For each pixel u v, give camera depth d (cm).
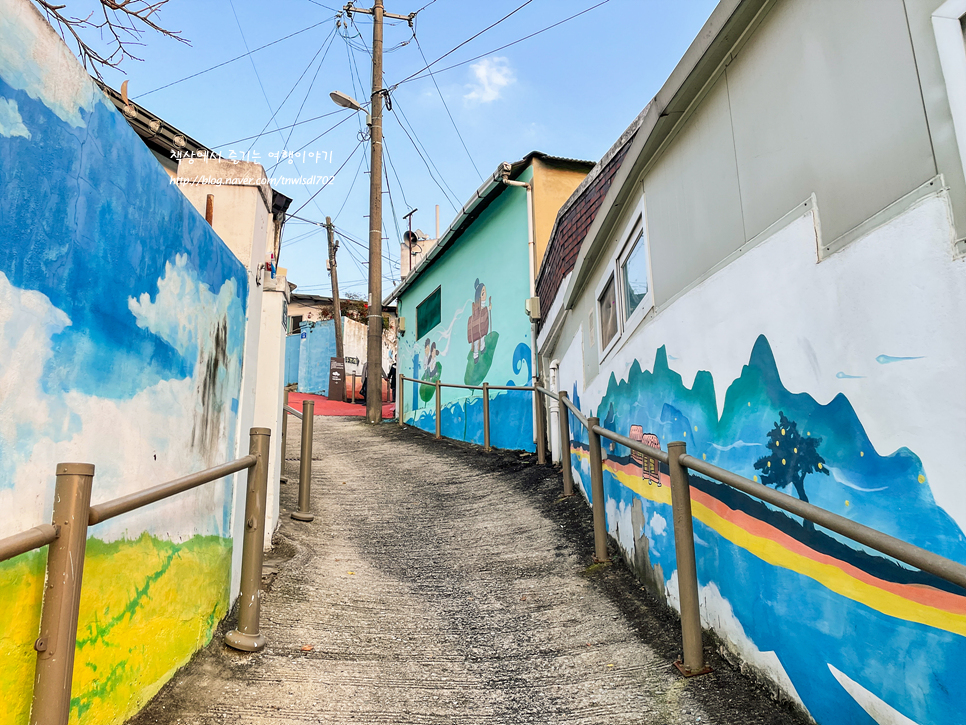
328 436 1142
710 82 282
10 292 159
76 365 188
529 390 816
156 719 225
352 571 423
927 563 139
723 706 233
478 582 403
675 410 323
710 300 282
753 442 244
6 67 159
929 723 157
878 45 179
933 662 156
